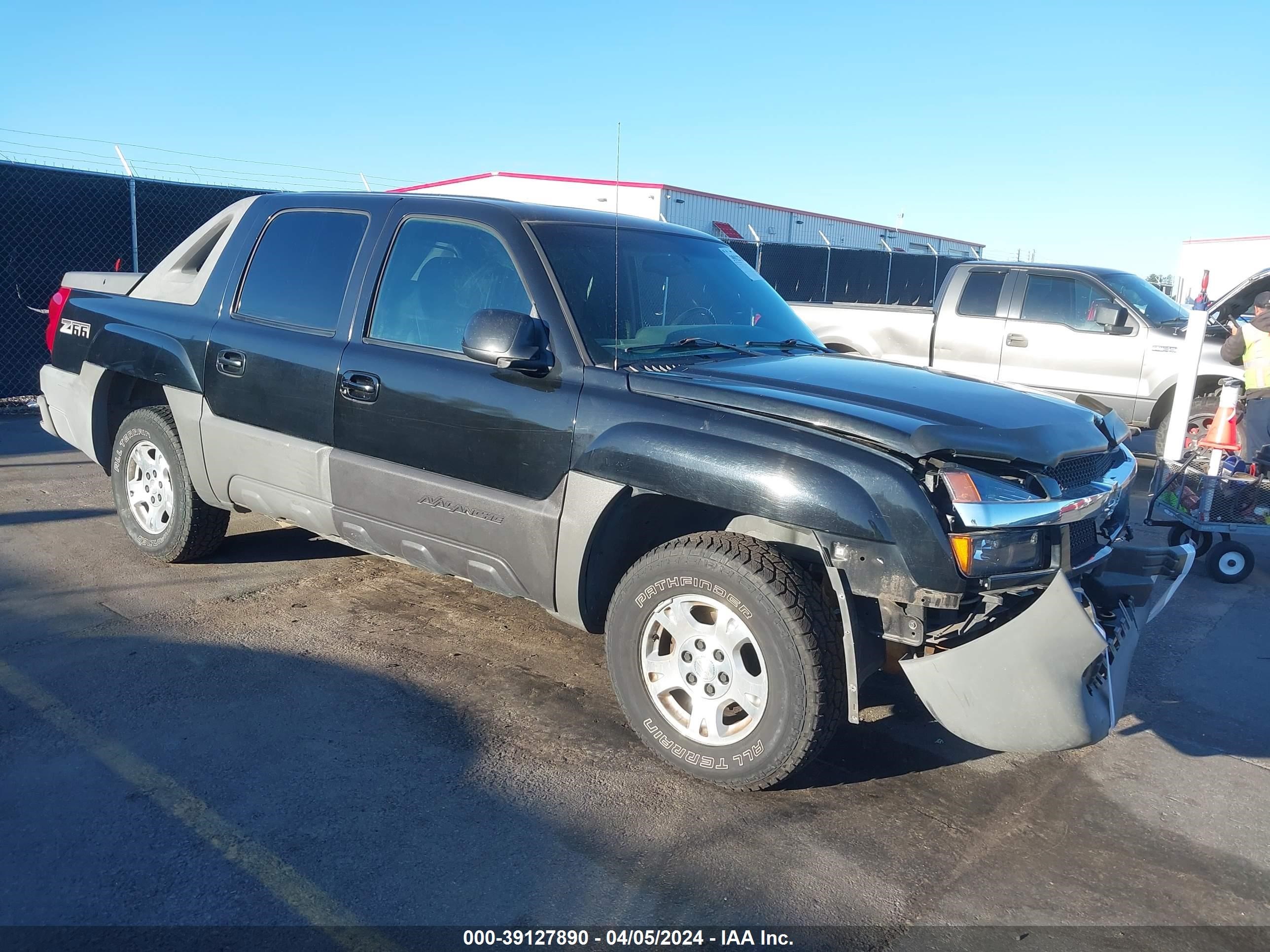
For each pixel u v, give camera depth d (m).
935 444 2.93
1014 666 2.90
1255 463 5.71
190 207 10.96
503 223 3.82
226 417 4.56
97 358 5.16
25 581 4.84
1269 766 3.62
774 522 3.11
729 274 4.49
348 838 2.87
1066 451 3.19
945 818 3.16
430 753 3.38
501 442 3.59
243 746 3.37
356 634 4.38
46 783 3.09
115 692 3.72
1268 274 8.20
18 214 9.80
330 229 4.39
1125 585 3.39
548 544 3.48
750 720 3.15
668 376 3.37
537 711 3.73
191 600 4.70
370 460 3.99
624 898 2.67
